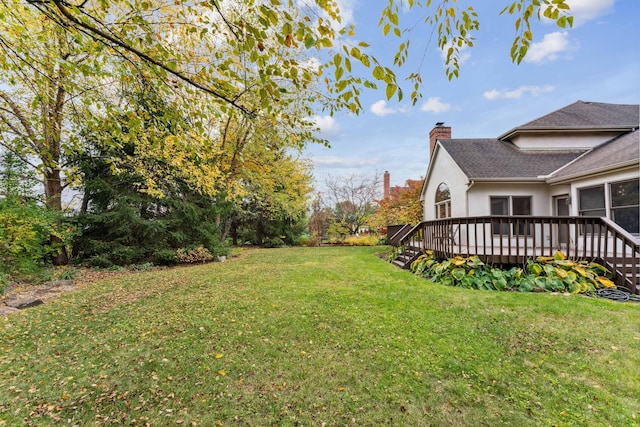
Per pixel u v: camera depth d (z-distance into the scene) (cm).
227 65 246
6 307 510
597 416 216
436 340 341
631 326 366
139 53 225
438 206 1160
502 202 889
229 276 766
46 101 383
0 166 724
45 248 794
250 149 1302
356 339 348
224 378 275
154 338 364
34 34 337
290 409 233
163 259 1035
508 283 575
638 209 639
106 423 221
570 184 805
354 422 219
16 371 292
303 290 585
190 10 268
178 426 217
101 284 686
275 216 1816
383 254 1259
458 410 228
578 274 563
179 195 1149
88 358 317
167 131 324
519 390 249
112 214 942
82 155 867
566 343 326
